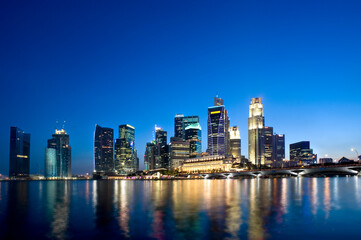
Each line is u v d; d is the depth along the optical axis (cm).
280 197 9512
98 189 17862
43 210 6931
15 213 6469
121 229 4753
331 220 5384
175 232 4531
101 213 6362
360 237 4238
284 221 5291
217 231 4572
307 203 7825
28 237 4328
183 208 7031
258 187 15962
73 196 11325
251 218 5600
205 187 17262
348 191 11912
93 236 4353
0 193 13838
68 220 5528
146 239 4172
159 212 6419
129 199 9581
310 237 4238
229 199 9075
